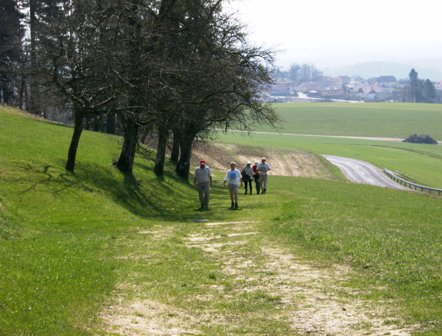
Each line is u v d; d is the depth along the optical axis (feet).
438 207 128.16
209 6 130.21
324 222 79.56
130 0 113.19
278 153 325.21
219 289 45.29
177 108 120.98
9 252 47.91
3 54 198.90
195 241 67.87
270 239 67.41
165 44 123.85
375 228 74.33
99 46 100.53
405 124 580.71
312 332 34.17
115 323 34.58
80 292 39.40
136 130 120.47
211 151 300.40
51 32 105.60
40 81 121.39
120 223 78.79
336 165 321.93
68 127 160.04
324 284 46.06
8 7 207.82
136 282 46.16
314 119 598.75
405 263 51.11
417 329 33.14
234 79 132.05
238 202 120.88
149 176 131.95
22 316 30.83
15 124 131.85
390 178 286.66
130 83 104.73
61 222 73.92
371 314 37.19
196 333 33.86
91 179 101.96
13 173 88.58
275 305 40.60
